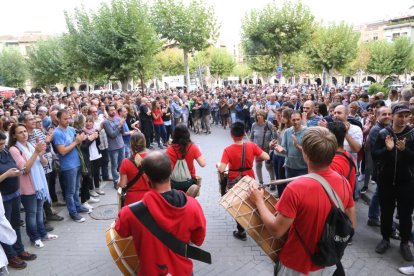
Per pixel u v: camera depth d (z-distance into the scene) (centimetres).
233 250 493
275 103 1297
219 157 1127
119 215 232
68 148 584
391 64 4816
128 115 1095
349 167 346
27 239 546
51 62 3947
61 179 690
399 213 446
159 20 2438
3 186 438
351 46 3431
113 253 276
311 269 236
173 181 452
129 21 2011
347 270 424
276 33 2591
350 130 549
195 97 1742
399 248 475
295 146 504
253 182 279
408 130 432
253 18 2691
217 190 776
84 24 2098
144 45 2048
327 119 573
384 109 479
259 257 471
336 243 228
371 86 1941
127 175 417
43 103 1538
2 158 445
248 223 269
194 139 1518
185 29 2461
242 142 494
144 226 222
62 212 660
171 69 4881
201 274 429
